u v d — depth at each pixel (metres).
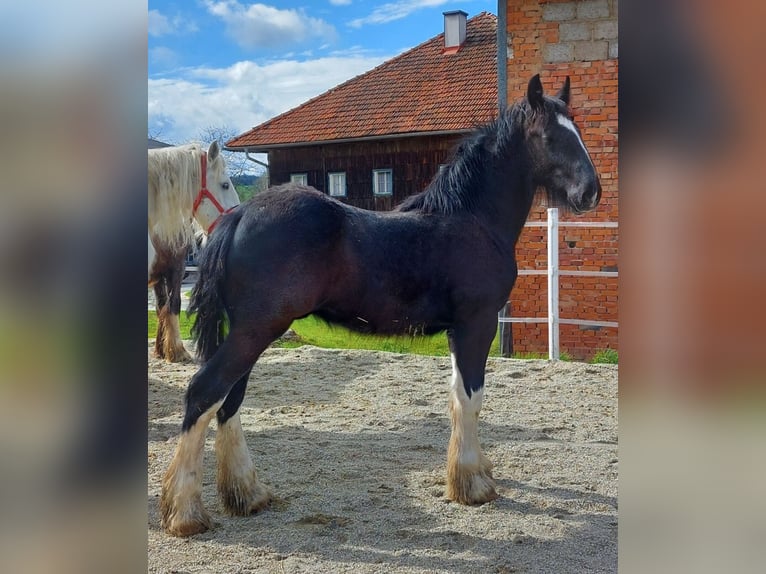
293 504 3.72
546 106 3.67
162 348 7.87
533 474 4.17
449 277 3.52
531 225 7.91
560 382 6.61
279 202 3.30
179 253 7.46
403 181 16.20
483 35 17.89
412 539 3.26
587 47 7.98
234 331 3.21
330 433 5.11
